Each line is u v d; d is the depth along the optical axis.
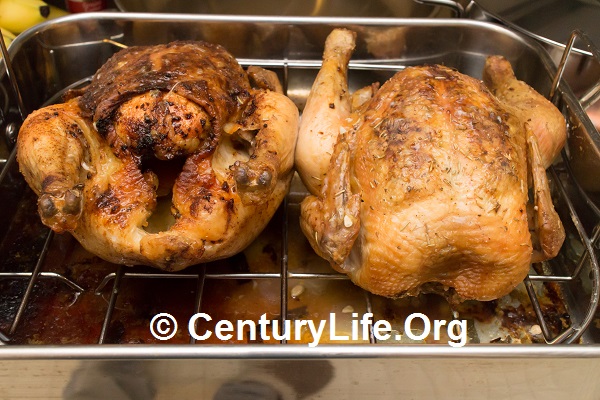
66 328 0.68
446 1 0.88
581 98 0.80
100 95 0.63
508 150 0.59
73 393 0.59
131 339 0.67
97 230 0.60
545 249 0.63
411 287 0.61
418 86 0.63
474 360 0.56
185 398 0.60
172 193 0.65
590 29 0.84
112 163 0.62
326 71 0.71
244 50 0.85
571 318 0.70
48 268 0.72
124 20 0.82
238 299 0.70
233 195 0.62
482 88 0.65
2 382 0.57
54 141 0.60
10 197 0.75
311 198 0.66
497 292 0.62
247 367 0.57
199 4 0.94
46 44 0.81
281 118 0.66
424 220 0.58
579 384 0.59
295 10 0.96
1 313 0.69
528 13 0.86
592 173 0.71
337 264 0.62
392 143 0.60
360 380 0.59
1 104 0.74
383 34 0.84
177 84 0.61
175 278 0.71
